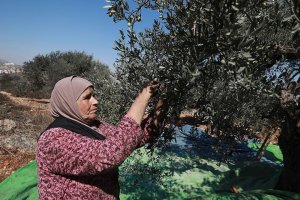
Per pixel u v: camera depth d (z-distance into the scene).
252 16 2.22
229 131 4.74
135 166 5.58
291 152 5.12
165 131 3.28
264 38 2.94
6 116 13.21
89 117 2.26
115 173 2.33
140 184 5.53
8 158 9.58
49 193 2.08
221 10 2.08
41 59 25.39
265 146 8.22
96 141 2.04
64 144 2.04
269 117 5.27
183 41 2.32
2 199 5.29
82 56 25.45
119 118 5.27
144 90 2.26
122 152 2.03
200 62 2.35
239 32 2.21
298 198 4.45
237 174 6.45
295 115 4.54
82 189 2.10
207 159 6.94
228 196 4.38
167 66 2.60
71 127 2.12
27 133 11.54
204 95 2.96
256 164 6.87
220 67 2.41
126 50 2.72
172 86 2.57
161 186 5.57
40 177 2.11
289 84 4.18
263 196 4.36
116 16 2.62
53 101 2.22
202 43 2.22
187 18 2.28
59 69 24.36
